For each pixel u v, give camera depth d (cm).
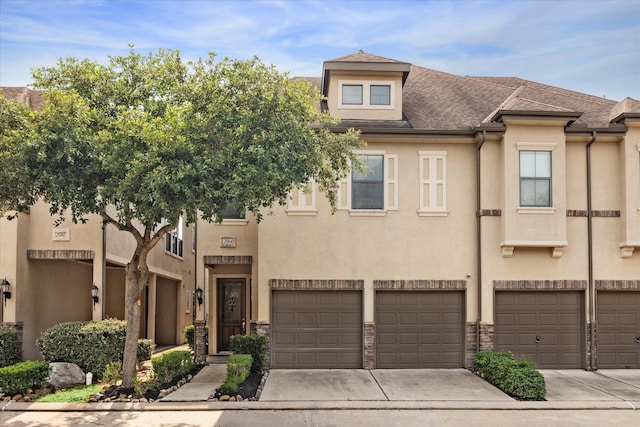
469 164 1619
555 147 1565
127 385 1251
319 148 1227
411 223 1602
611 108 1767
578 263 1592
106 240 1616
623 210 1591
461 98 1878
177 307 2431
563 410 1159
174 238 2377
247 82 1137
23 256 1547
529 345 1594
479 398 1225
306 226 1595
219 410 1138
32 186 1126
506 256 1575
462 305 1603
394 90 1711
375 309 1591
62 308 1736
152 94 1225
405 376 1469
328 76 1734
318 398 1220
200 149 1081
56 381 1306
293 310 1596
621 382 1411
